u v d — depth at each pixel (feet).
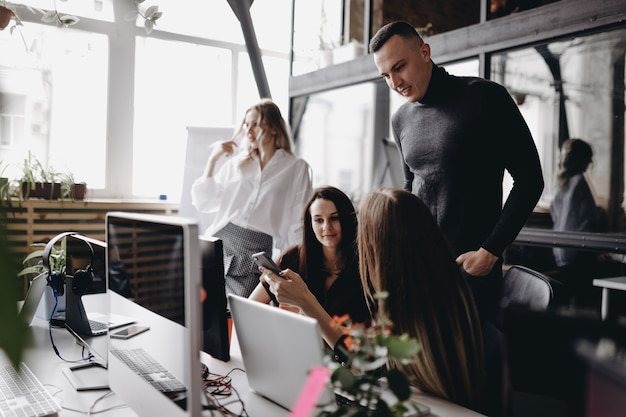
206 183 11.28
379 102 13.10
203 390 3.76
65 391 4.73
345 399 4.09
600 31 8.68
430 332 4.23
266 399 4.38
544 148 9.80
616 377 2.23
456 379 4.29
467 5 15.53
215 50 15.98
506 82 10.16
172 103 15.43
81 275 5.57
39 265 7.40
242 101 16.57
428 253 4.26
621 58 8.73
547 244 9.60
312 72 14.39
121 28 14.46
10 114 13.00
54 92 13.71
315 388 3.18
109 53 14.39
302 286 5.25
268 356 4.05
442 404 4.29
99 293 5.41
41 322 7.33
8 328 0.72
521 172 7.38
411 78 7.75
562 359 2.53
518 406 2.80
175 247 3.53
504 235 7.25
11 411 4.10
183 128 15.61
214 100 16.10
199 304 3.27
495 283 7.66
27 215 12.43
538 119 9.84
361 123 13.55
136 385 4.09
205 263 5.08
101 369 5.31
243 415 4.01
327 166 14.48
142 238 4.08
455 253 7.88
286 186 10.96
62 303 6.99
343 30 15.03
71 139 14.07
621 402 2.22
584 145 9.27
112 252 4.72
